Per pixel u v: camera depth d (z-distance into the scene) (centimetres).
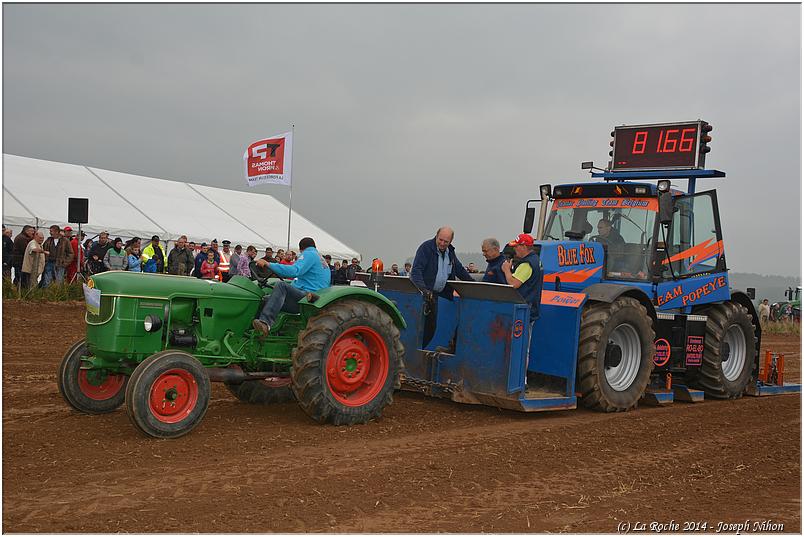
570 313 776
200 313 641
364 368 688
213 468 511
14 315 1346
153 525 400
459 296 774
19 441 561
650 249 859
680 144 954
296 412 718
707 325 948
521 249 748
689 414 816
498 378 739
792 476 554
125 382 675
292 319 701
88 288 616
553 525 429
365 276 859
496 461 563
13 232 1702
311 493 466
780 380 1057
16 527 390
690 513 459
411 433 654
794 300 3416
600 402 790
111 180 2227
